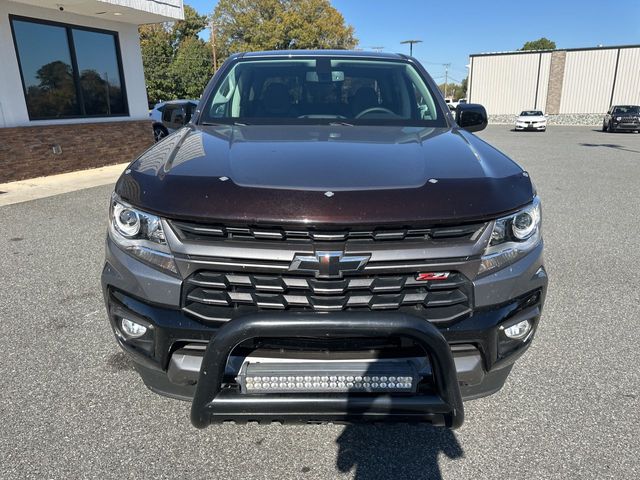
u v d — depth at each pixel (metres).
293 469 2.12
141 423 2.39
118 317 2.00
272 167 1.90
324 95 3.12
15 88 8.88
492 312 1.86
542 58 39.75
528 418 2.45
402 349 1.82
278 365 1.79
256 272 1.74
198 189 1.79
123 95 11.42
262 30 47.66
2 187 8.31
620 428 2.37
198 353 1.85
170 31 50.34
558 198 7.86
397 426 2.39
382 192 1.75
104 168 10.52
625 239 5.53
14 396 2.59
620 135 25.77
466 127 3.28
